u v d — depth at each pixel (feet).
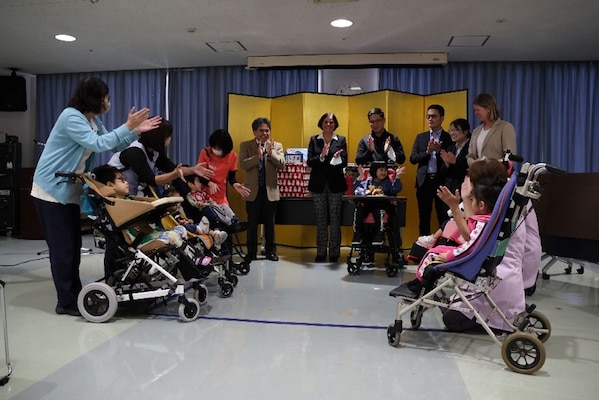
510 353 6.89
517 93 21.35
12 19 16.38
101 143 8.84
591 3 14.73
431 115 14.94
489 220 6.71
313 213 16.28
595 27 16.83
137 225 9.13
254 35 17.97
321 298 11.09
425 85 21.72
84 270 14.32
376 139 15.44
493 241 6.79
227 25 16.88
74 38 18.48
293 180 17.95
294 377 6.56
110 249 10.23
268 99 20.27
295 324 9.02
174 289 9.11
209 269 9.87
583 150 21.35
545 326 8.05
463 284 7.52
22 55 20.93
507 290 7.85
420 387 6.29
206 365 6.94
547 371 6.88
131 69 23.56
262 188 15.84
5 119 25.11
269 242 16.21
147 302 9.68
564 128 21.35
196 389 6.13
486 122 12.51
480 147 12.50
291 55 20.56
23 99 24.31
